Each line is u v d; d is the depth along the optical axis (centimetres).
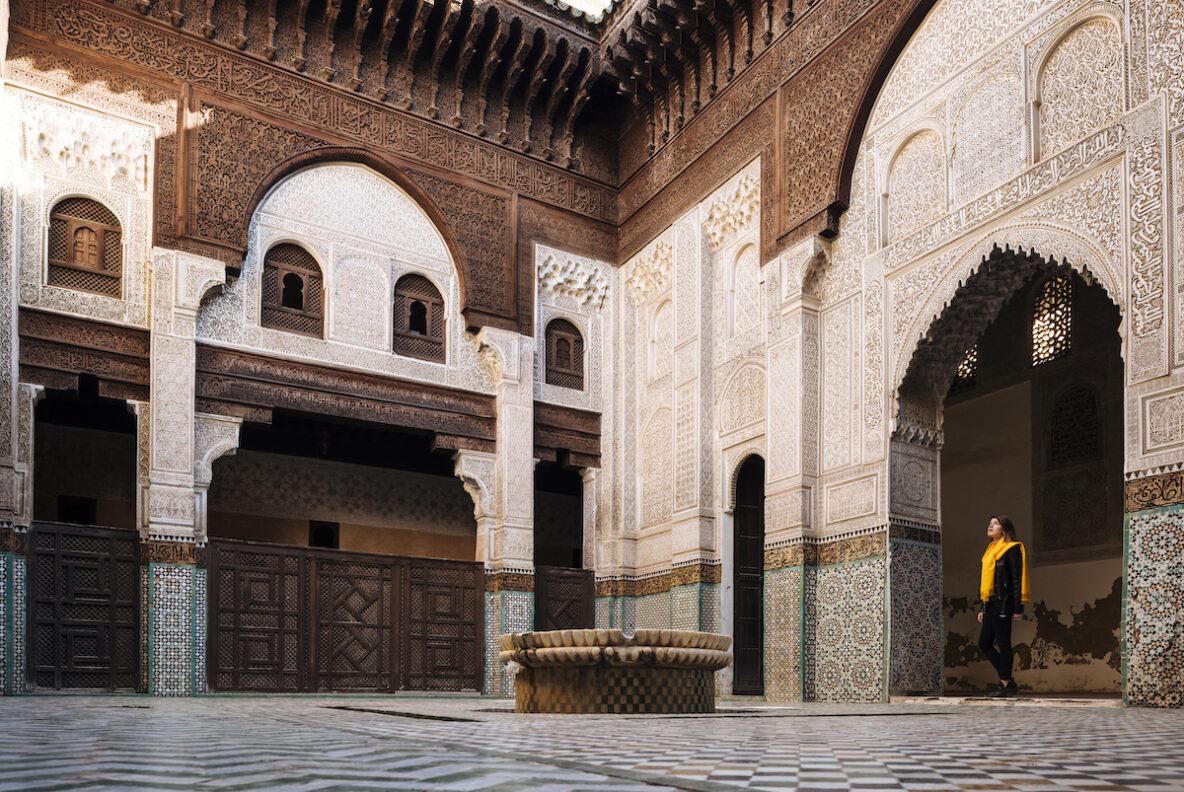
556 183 928
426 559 805
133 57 736
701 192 843
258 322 760
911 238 636
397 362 817
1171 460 457
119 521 857
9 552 632
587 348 920
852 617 638
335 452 978
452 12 842
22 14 694
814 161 715
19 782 137
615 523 883
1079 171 529
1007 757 191
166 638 677
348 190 823
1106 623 708
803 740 234
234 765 163
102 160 713
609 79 922
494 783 138
